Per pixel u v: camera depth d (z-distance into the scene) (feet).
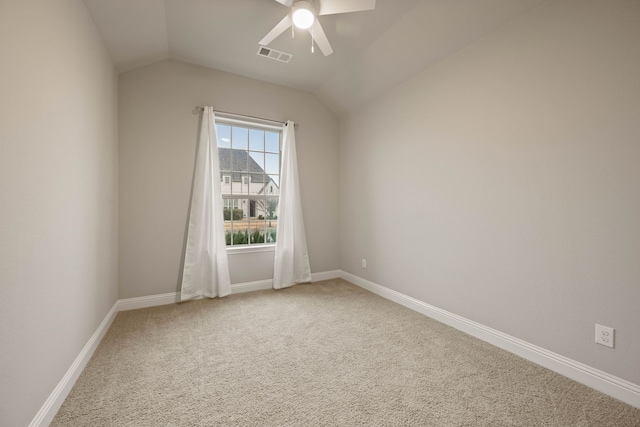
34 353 4.14
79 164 5.91
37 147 4.26
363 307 9.89
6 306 3.49
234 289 11.42
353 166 12.85
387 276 10.91
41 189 4.37
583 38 5.48
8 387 3.52
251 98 11.65
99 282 7.29
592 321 5.43
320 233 13.48
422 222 9.32
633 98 4.89
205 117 10.49
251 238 12.26
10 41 3.60
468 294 7.84
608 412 4.77
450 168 8.33
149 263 9.89
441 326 8.33
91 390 5.33
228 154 11.75
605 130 5.21
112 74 8.66
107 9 6.64
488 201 7.29
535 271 6.32
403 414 4.74
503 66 6.88
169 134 10.19
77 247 5.79
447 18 7.35
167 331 7.93
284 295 11.20
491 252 7.23
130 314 9.12
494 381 5.66
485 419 4.62
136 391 5.32
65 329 5.20
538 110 6.21
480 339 7.49
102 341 7.29
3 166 3.45
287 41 9.07
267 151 12.57
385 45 9.00
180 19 7.89
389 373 5.96
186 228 10.50
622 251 5.05
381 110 11.11
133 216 9.62
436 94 8.75
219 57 10.07
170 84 10.19
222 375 5.88
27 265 3.98
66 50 5.30
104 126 7.79
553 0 5.91
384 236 11.03
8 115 3.56
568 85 5.71
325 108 13.53
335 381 5.68
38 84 4.29
